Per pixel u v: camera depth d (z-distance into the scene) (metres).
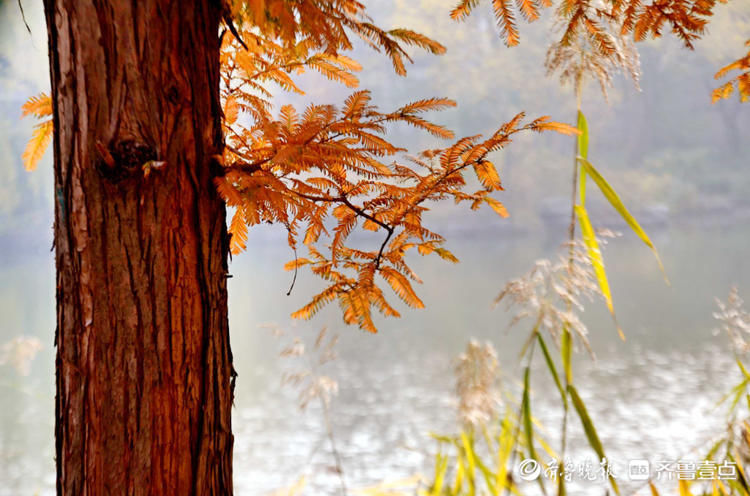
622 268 68.25
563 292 4.13
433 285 67.56
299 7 3.51
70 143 3.50
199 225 3.55
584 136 4.18
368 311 3.62
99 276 3.50
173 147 3.52
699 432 17.09
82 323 3.51
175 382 3.54
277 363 35.75
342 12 3.61
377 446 20.58
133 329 3.51
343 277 3.63
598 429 19.86
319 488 12.32
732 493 4.40
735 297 4.39
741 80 4.06
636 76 3.86
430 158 3.58
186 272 3.54
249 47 3.69
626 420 21.11
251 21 3.63
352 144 3.50
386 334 43.66
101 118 3.49
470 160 3.54
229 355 3.62
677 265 67.25
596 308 47.16
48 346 23.14
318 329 35.31
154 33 3.50
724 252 75.06
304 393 5.41
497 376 4.98
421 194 3.57
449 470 5.95
